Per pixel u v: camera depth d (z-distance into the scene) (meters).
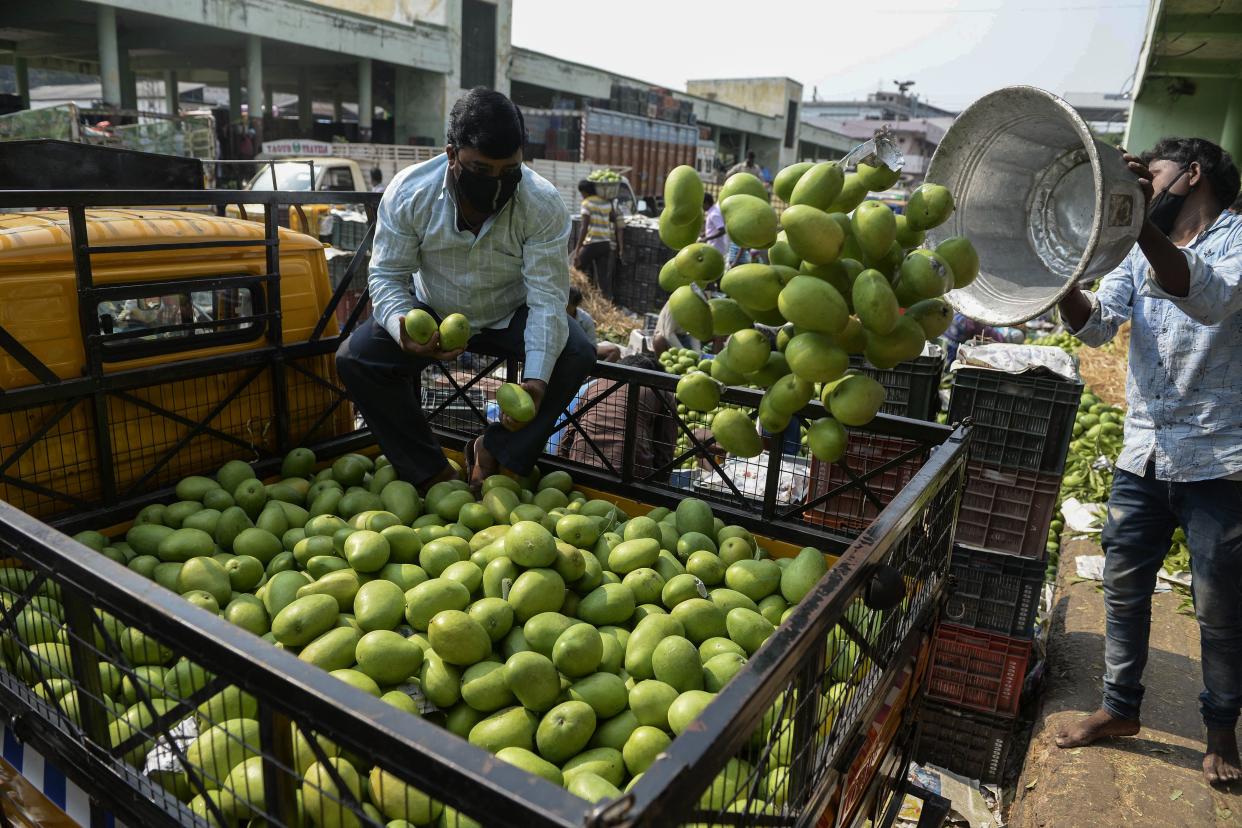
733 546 2.93
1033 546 3.79
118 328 3.27
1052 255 2.28
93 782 1.83
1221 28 6.32
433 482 3.42
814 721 1.65
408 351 3.12
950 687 3.98
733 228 1.99
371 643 2.20
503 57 30.23
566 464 3.67
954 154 2.31
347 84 36.44
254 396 3.47
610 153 26.27
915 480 2.21
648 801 1.04
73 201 2.62
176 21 23.61
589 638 2.22
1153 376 3.19
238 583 2.72
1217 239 2.96
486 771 1.12
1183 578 4.77
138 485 3.09
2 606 1.94
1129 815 3.14
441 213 3.16
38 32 26.47
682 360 6.68
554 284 3.29
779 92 50.66
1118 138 22.53
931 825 3.06
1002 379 3.72
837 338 2.03
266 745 1.45
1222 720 3.26
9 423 2.73
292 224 11.48
